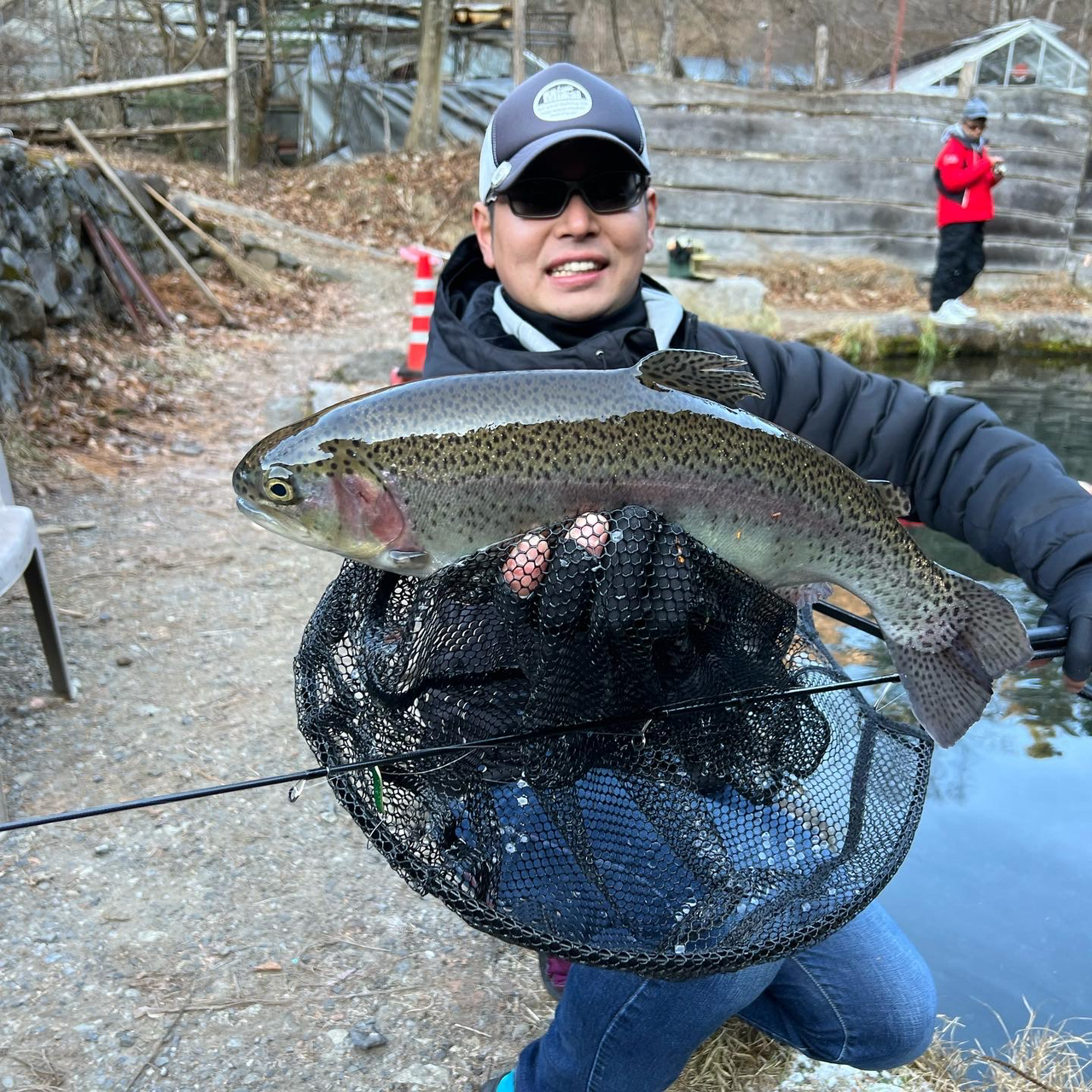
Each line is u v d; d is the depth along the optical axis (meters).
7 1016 2.30
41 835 2.91
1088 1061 2.29
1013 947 2.65
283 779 1.49
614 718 1.44
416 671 1.42
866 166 13.29
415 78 21.45
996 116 13.55
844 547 1.60
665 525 1.35
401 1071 2.18
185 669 3.88
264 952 2.52
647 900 1.47
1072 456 7.23
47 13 17.48
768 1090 2.12
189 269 10.07
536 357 1.90
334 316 10.86
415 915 2.67
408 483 1.47
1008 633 1.57
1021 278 14.06
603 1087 1.75
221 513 5.53
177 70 19.11
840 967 1.89
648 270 13.35
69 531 5.13
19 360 6.48
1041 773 3.50
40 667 3.83
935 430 2.13
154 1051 2.22
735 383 1.55
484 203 2.12
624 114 1.93
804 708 1.61
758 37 28.83
